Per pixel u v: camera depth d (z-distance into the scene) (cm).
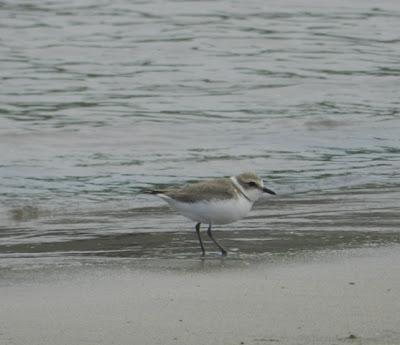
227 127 1970
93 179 1625
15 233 1279
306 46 2627
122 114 2030
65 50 2525
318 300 923
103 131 1916
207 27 2808
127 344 807
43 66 2383
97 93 2181
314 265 1061
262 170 1692
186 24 2838
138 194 1540
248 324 853
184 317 875
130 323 859
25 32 2689
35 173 1650
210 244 1196
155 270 1054
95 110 2055
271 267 1057
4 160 1723
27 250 1170
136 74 2342
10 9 2941
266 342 806
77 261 1105
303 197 1498
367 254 1110
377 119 2056
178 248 1180
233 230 1268
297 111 2097
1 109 2036
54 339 820
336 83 2314
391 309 892
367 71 2416
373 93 2253
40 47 2545
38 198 1502
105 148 1822
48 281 1001
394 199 1473
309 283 984
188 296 943
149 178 1636
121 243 1211
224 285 984
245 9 3048
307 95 2220
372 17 2973
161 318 873
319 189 1565
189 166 1712
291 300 923
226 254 1133
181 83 2284
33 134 1880
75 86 2228
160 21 2867
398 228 1262
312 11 3039
